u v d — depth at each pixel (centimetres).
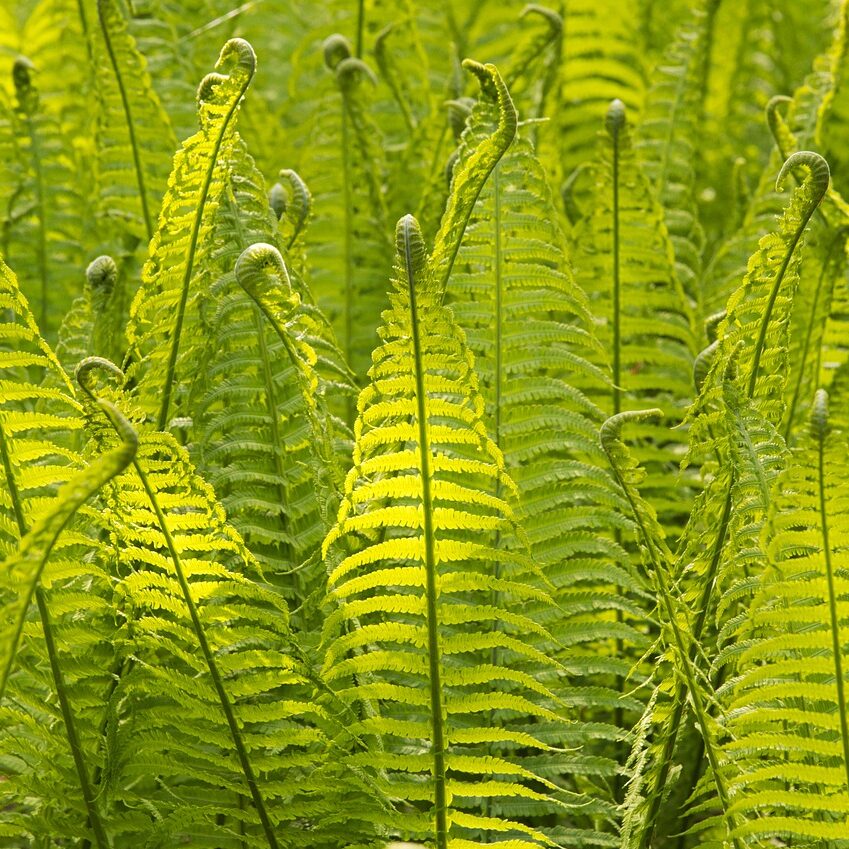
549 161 439
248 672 365
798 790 358
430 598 351
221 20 457
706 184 511
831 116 448
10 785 357
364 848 355
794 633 349
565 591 370
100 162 415
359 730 354
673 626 352
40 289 429
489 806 368
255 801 355
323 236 424
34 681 370
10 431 348
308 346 358
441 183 404
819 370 404
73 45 477
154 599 352
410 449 369
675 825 383
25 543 332
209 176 359
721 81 525
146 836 367
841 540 345
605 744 385
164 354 366
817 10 571
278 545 367
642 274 402
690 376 407
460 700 354
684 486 406
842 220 393
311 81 527
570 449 386
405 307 345
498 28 562
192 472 348
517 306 375
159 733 355
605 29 495
